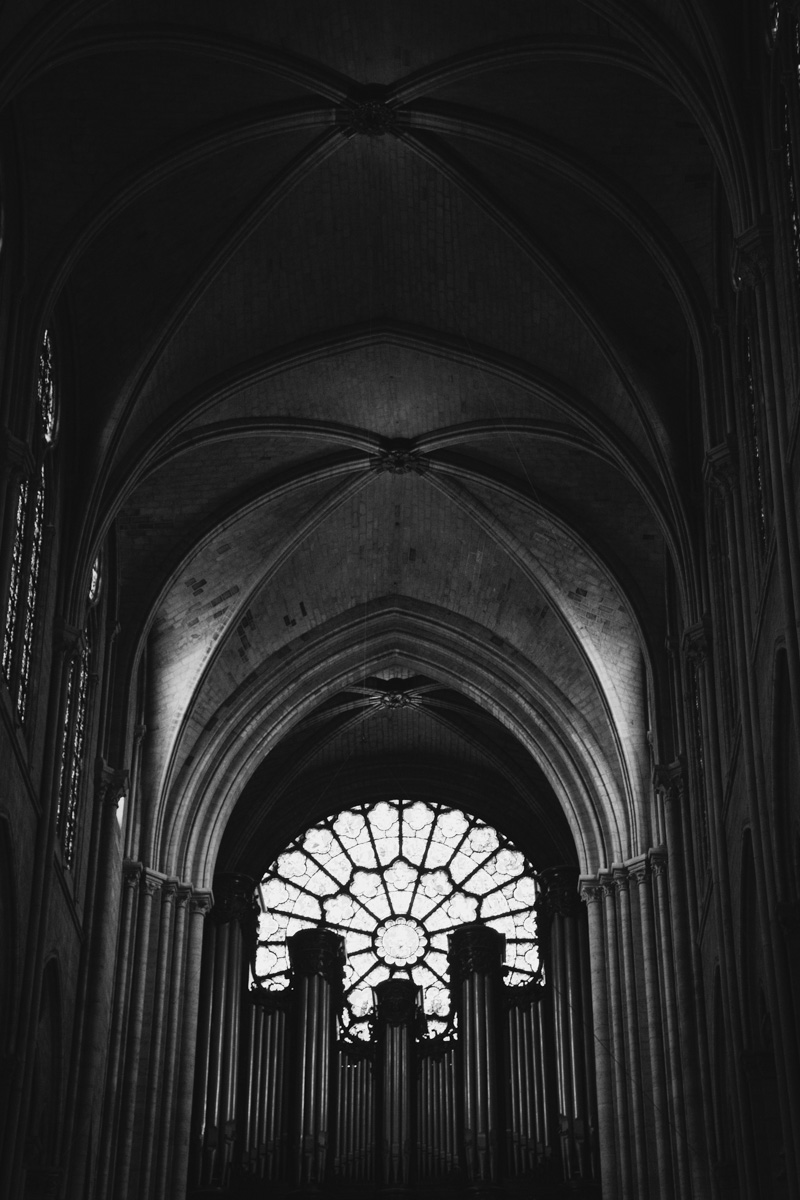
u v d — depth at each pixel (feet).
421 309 104.01
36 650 86.17
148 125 87.04
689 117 85.81
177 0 81.15
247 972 134.21
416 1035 130.82
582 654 119.85
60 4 74.64
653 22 77.10
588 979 130.93
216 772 123.65
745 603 77.61
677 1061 103.45
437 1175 124.57
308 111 89.71
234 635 123.44
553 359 102.89
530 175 92.63
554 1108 125.59
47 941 86.33
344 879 143.84
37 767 84.58
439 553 123.85
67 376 94.84
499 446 112.98
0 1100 76.95
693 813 99.71
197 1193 120.47
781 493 67.00
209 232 95.30
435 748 147.33
